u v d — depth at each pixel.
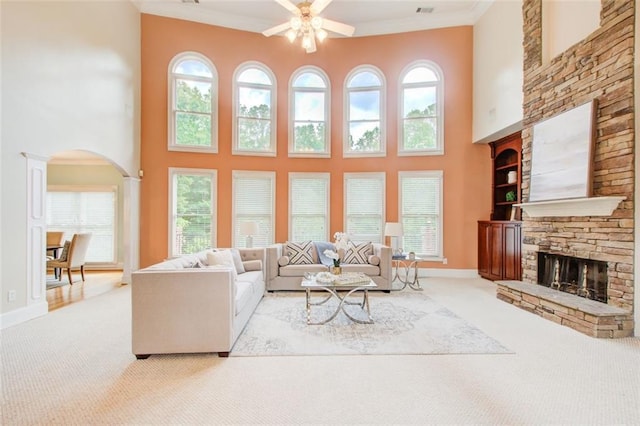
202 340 2.78
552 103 4.26
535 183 4.45
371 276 5.19
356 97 6.82
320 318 3.86
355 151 6.78
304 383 2.36
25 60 3.88
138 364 2.67
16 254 3.76
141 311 2.74
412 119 6.67
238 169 6.57
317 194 6.80
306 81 6.82
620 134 3.35
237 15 6.46
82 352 2.91
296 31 3.91
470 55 6.39
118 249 7.57
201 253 4.37
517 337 3.25
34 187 4.00
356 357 2.80
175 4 6.16
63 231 7.29
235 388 2.29
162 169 6.27
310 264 5.38
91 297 4.93
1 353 2.88
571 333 3.36
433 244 6.58
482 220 6.37
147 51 6.21
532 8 4.62
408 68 6.61
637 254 3.23
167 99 6.28
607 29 3.48
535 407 2.05
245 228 5.66
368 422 1.91
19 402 2.12
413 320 3.79
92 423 1.91
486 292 5.20
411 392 2.23
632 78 3.25
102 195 7.58
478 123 6.20
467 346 3.02
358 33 6.69
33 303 3.95
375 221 6.73
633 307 3.27
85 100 4.84
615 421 1.92
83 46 4.80
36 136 4.04
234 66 6.55
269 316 3.94
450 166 6.48
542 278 4.60
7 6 3.64
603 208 3.48
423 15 6.38
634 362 2.68
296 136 6.82
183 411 2.03
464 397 2.17
